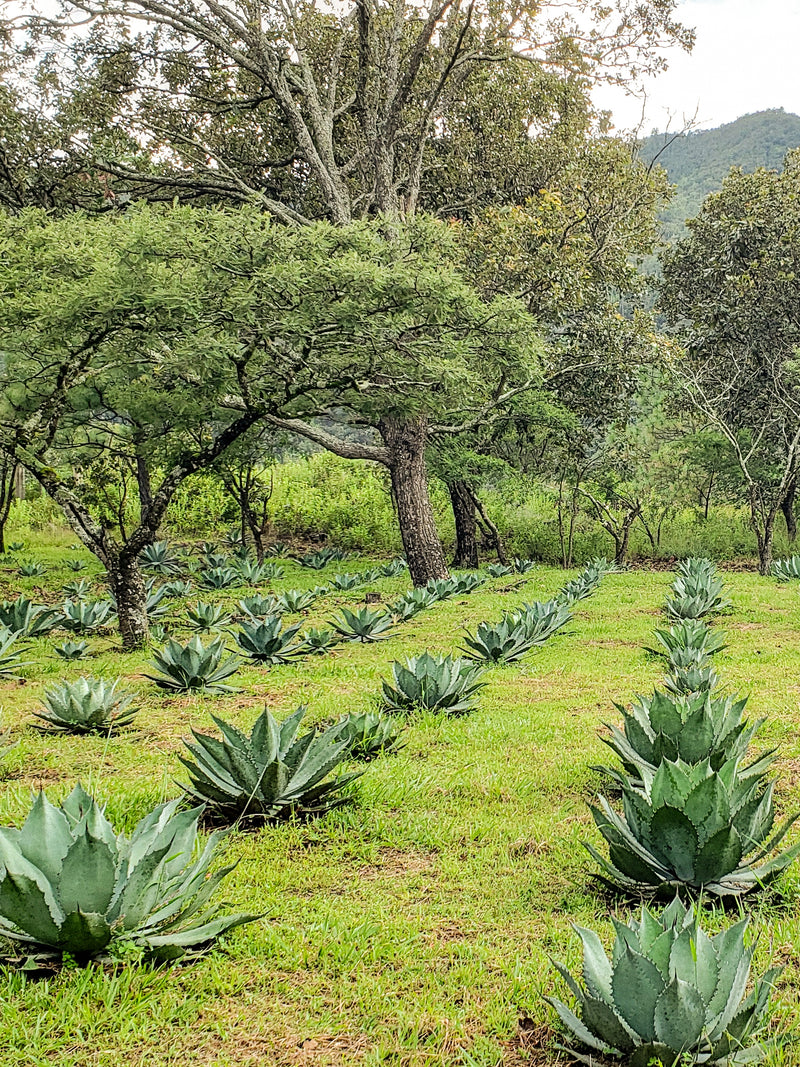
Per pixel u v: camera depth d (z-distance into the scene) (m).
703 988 2.70
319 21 21.66
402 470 18.83
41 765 6.28
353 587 18.88
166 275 9.80
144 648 11.76
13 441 11.34
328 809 5.20
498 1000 3.16
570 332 20.48
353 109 21.67
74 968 3.22
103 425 18.98
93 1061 2.79
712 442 21.50
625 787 4.11
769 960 3.34
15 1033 2.85
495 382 17.53
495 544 23.67
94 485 21.39
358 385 13.02
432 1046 2.89
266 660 10.64
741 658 9.83
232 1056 2.84
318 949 3.53
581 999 2.75
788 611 13.27
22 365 13.23
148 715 7.88
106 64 19.75
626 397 22.12
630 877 3.92
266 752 5.12
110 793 5.39
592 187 20.70
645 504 23.70
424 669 7.84
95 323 10.51
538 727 7.09
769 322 21.86
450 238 12.04
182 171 20.73
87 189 19.48
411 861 4.54
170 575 21.42
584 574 17.84
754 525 19.98
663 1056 2.54
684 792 3.98
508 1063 2.83
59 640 12.76
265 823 4.95
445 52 20.62
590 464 22.03
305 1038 2.95
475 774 5.86
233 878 4.22
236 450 19.52
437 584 16.81
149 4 17.50
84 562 23.31
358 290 10.47
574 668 9.63
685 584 13.94
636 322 20.08
